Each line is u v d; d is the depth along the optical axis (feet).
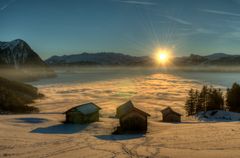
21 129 129.18
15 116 179.42
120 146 80.23
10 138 94.58
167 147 75.10
